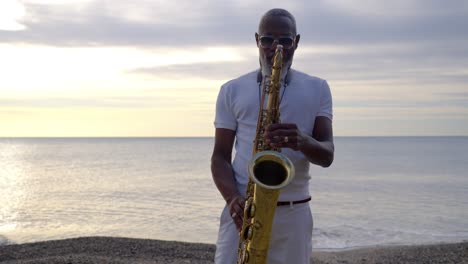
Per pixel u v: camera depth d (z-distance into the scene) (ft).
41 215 75.25
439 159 299.38
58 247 33.04
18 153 416.67
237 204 9.33
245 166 9.82
